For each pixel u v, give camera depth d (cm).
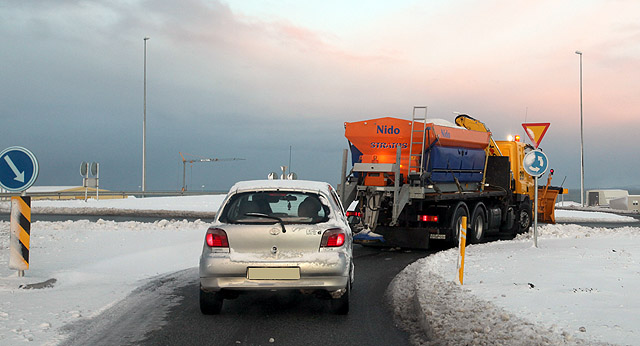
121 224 2023
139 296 892
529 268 1056
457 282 933
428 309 743
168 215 2952
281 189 784
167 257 1313
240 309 823
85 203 3675
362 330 708
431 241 1672
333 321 755
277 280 726
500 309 725
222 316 776
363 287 1027
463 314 718
